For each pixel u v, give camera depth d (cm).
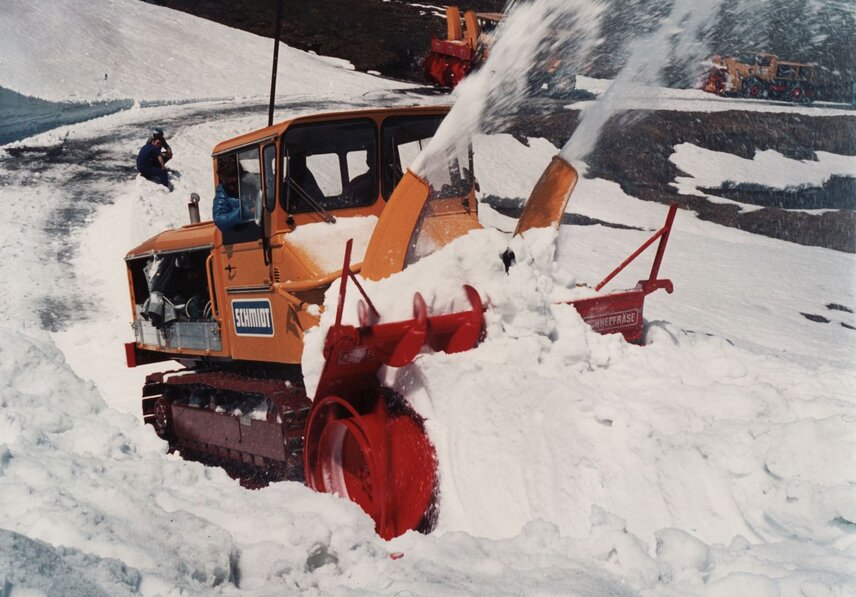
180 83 3994
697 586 351
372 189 661
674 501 423
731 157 3047
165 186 2061
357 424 520
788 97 3800
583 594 333
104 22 4544
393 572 373
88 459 477
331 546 396
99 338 1265
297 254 612
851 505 377
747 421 458
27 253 1652
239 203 678
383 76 4681
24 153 2517
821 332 1426
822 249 2267
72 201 2030
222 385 711
